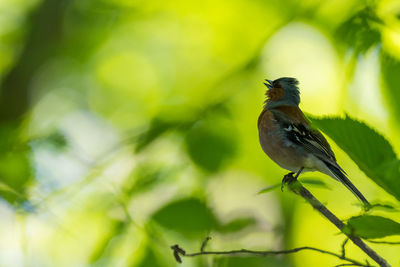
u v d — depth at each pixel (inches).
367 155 124.2
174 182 377.1
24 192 330.3
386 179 123.1
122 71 665.0
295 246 454.6
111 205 336.8
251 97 540.4
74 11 677.9
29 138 367.9
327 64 514.0
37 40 688.4
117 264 301.7
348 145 124.5
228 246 285.7
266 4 562.3
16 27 695.1
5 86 677.3
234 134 444.1
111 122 610.2
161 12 622.5
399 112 190.9
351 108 354.3
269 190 149.5
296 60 534.9
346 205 458.6
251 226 284.0
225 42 601.3
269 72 543.5
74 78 680.4
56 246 375.6
